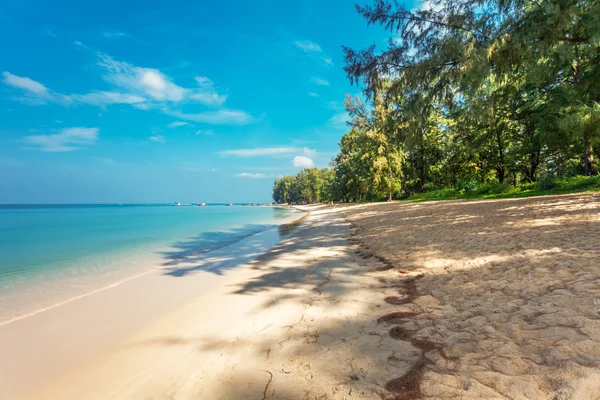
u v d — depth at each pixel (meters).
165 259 10.12
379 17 10.98
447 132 35.56
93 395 2.78
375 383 2.44
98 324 4.48
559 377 2.06
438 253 6.95
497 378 2.19
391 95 12.15
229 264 8.65
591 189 15.45
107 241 15.21
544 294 3.66
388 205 31.28
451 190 29.67
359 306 4.37
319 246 10.48
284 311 4.48
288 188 149.38
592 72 11.42
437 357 2.68
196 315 4.63
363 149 42.81
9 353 3.66
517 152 25.42
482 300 3.88
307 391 2.47
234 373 2.91
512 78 12.05
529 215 10.17
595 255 4.85
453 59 10.12
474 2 10.27
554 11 8.42
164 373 3.06
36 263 9.64
